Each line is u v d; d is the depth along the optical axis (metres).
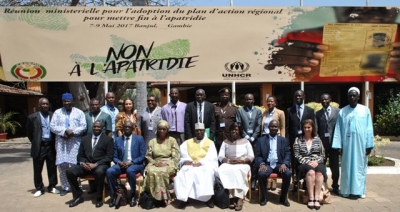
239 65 6.64
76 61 6.56
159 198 5.61
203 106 6.39
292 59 6.65
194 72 6.65
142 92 8.48
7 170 8.94
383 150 12.26
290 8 6.57
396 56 6.68
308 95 16.77
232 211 5.50
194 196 5.69
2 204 5.88
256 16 6.58
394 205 5.68
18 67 6.52
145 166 6.29
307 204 5.74
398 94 15.98
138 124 6.71
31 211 5.54
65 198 6.23
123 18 6.54
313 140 6.02
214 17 6.57
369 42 6.64
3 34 6.46
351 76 6.71
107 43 6.56
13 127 18.08
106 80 6.61
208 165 5.89
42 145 6.35
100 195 5.83
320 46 6.63
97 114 6.49
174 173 5.94
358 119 6.08
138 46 6.58
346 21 6.59
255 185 6.57
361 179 6.02
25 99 21.25
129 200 6.04
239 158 6.04
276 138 6.08
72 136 6.22
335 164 6.42
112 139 6.12
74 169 5.83
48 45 6.52
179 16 6.56
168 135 6.27
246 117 6.42
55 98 22.91
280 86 16.61
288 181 5.70
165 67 6.63
